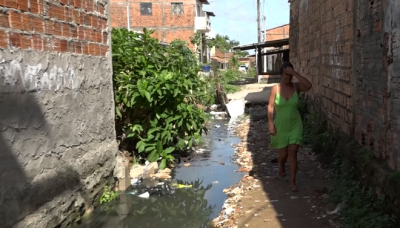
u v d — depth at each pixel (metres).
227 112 13.41
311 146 7.27
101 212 4.65
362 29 4.94
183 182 5.89
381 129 4.18
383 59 4.09
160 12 35.69
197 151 7.98
